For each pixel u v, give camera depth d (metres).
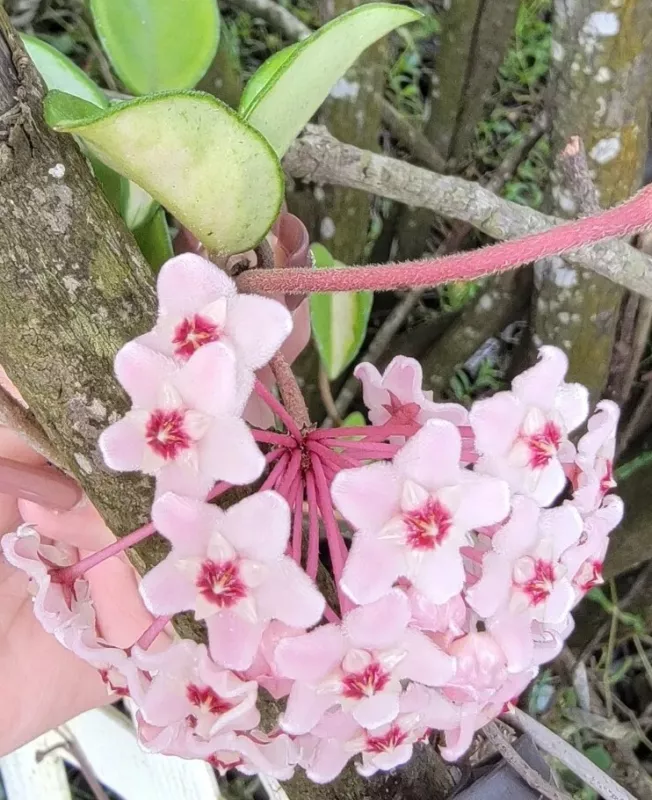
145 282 0.09
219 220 0.09
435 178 0.15
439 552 0.08
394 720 0.09
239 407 0.08
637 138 0.15
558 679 0.20
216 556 0.08
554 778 0.15
